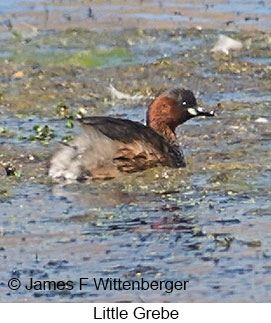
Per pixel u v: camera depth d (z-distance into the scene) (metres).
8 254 15.18
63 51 26.48
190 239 15.63
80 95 23.44
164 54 26.44
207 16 29.92
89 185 17.88
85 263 14.88
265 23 29.16
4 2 31.31
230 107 22.45
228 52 26.56
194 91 23.80
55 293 14.10
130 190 17.66
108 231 15.95
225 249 15.29
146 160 18.36
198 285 14.23
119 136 18.23
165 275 14.49
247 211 16.72
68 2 31.38
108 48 26.77
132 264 14.84
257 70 25.20
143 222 16.30
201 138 20.44
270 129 20.98
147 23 29.19
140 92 23.73
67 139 20.06
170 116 19.25
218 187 17.78
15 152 19.52
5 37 27.73
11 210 16.81
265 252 15.18
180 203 17.08
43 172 18.47
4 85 23.98
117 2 31.45
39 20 29.31
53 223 16.28
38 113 22.20
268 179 18.16
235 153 19.52
